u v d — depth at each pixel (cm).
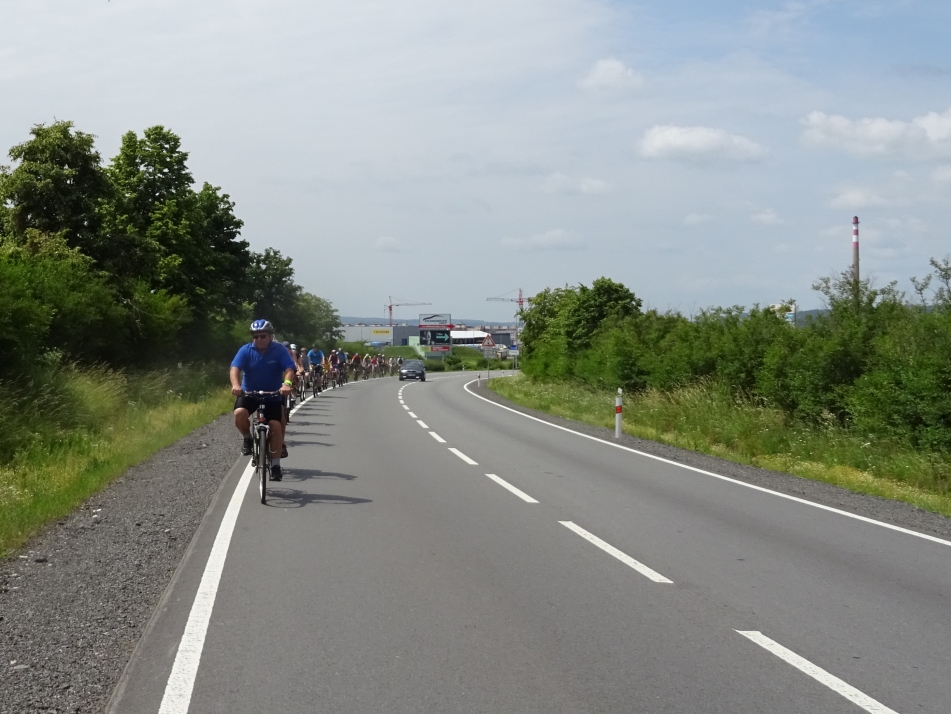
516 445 1839
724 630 588
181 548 810
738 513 1070
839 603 663
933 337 1797
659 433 2259
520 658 525
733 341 2588
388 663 512
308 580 696
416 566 749
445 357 12938
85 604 626
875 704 463
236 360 1079
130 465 1391
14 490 1066
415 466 1441
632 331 3388
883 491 1369
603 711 448
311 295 11750
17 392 1684
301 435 1964
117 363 2764
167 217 3709
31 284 2191
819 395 2088
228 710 442
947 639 577
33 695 457
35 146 2733
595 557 801
